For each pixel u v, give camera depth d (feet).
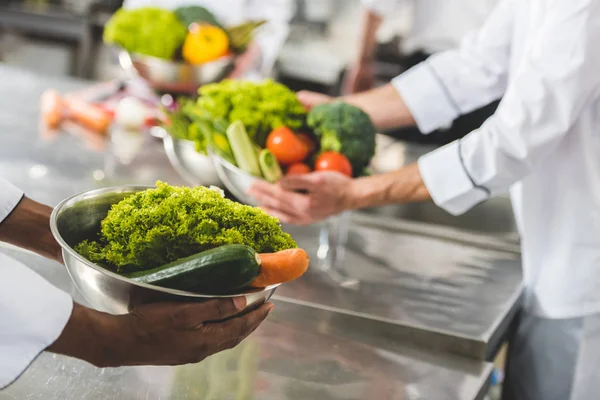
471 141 4.53
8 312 2.49
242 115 4.66
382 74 11.58
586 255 4.57
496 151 4.42
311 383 3.50
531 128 4.31
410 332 4.01
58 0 13.48
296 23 12.91
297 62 12.50
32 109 7.13
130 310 2.70
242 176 4.57
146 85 7.15
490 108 8.88
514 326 4.97
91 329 2.59
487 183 4.52
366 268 4.87
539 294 4.80
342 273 4.71
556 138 4.34
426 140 9.12
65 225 2.96
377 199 4.60
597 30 4.16
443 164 4.57
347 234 5.49
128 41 6.38
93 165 5.86
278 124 4.70
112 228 2.88
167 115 5.25
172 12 6.64
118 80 7.99
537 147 4.35
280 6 9.40
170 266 2.64
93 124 6.70
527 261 4.92
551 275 4.72
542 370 4.78
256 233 2.93
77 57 13.39
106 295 2.70
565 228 4.64
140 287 2.58
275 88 4.86
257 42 7.82
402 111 5.87
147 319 2.58
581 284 4.59
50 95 6.88
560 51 4.20
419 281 4.77
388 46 11.50
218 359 3.61
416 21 10.18
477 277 4.99
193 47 6.37
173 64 6.24
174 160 5.42
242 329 2.76
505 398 5.08
